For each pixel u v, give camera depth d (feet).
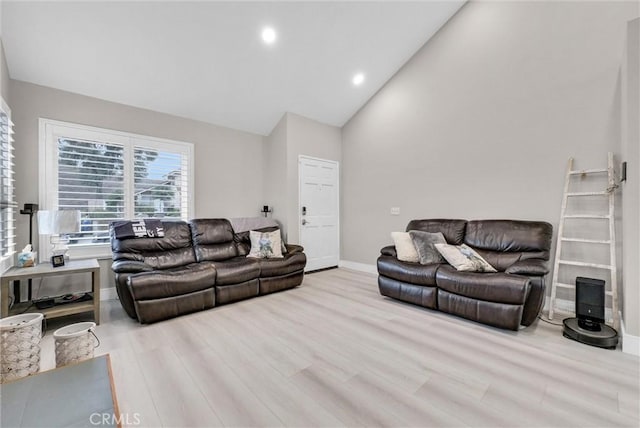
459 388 5.43
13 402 3.71
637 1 8.23
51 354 6.75
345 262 17.02
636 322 6.63
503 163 10.84
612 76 8.56
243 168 15.10
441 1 11.33
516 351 6.83
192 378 5.76
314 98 14.30
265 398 5.16
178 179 12.84
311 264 15.76
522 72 10.34
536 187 10.06
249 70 11.69
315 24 10.63
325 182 16.39
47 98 9.86
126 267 8.73
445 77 12.48
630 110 6.75
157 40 9.53
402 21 11.64
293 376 5.84
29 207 8.96
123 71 10.19
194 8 9.00
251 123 14.71
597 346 6.99
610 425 4.50
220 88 12.12
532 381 5.63
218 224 12.54
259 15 9.78
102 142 10.87
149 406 4.94
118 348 7.00
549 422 4.56
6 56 8.66
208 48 10.32
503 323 7.88
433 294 9.41
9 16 7.86
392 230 14.61
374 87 14.84
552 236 9.64
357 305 10.20
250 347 7.05
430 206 13.10
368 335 7.73
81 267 8.38
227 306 10.12
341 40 11.58
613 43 8.55
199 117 13.32
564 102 9.45
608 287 8.66
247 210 15.26
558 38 9.56
